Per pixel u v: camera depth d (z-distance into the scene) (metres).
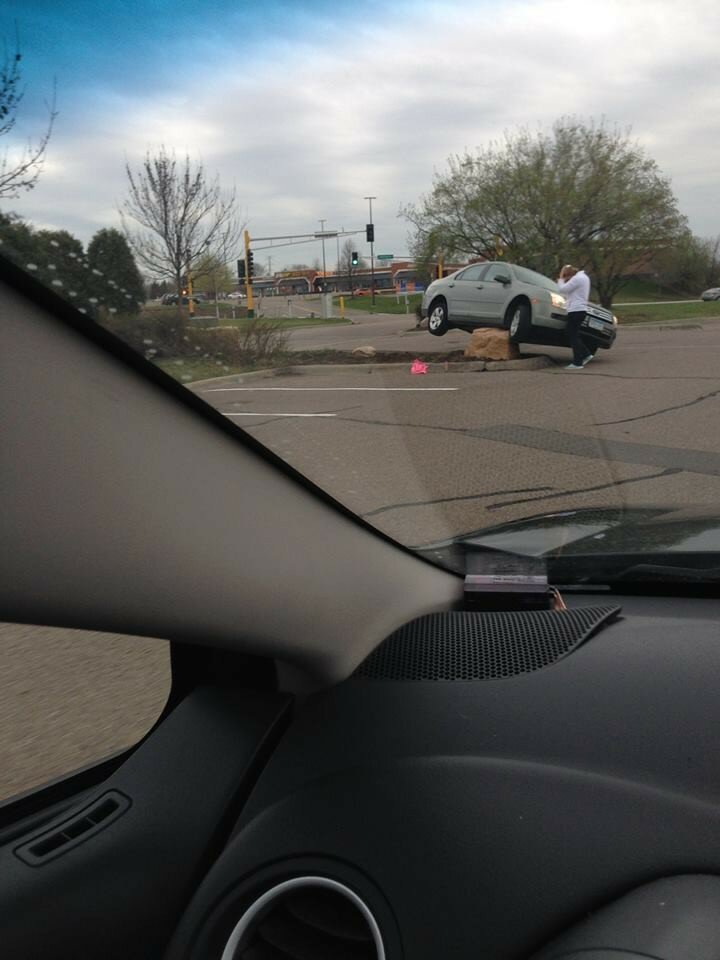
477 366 13.16
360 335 16.23
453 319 15.42
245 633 1.73
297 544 1.85
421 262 21.53
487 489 5.59
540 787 1.62
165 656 3.58
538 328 13.84
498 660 2.04
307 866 1.59
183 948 1.58
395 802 1.64
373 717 1.85
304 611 1.86
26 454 1.28
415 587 2.31
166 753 1.85
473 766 1.68
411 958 1.46
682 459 7.23
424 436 7.42
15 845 1.69
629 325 25.70
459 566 2.59
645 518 3.24
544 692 1.88
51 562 1.33
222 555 1.63
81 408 1.36
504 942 1.45
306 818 1.65
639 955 1.35
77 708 3.15
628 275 32.75
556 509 5.19
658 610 2.39
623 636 2.14
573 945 1.41
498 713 1.83
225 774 1.79
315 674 1.93
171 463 1.52
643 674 1.93
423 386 11.01
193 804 1.75
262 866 1.60
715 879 1.46
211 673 2.01
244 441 1.69
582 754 1.68
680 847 1.50
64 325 1.33
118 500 1.42
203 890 1.62
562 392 11.05
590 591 2.61
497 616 2.27
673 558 2.60
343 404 7.87
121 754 2.06
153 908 1.65
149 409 1.48
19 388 1.27
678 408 9.91
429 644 2.12
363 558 2.11
